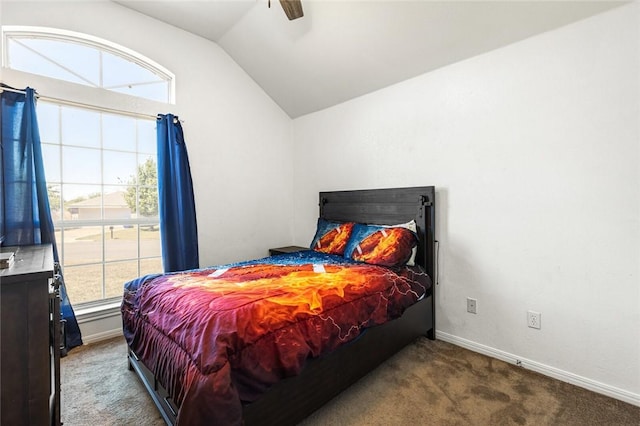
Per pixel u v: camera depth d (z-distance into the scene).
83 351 2.26
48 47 2.34
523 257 2.03
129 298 1.88
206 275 1.97
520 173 2.03
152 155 2.87
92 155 2.54
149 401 1.69
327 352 1.46
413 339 2.22
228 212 3.24
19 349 1.02
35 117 2.15
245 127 3.37
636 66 1.61
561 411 1.59
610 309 1.71
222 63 3.18
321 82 3.06
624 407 1.62
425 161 2.55
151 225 2.88
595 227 1.75
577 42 1.79
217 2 2.52
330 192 3.32
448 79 2.38
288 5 1.89
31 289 1.03
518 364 2.05
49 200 2.34
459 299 2.35
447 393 1.74
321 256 2.73
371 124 2.95
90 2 2.39
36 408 1.04
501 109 2.10
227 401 1.04
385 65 2.59
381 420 1.53
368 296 1.78
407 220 2.60
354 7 2.25
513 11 1.87
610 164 1.70
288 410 1.34
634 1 1.60
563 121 1.85
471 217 2.28
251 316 1.29
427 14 2.10
